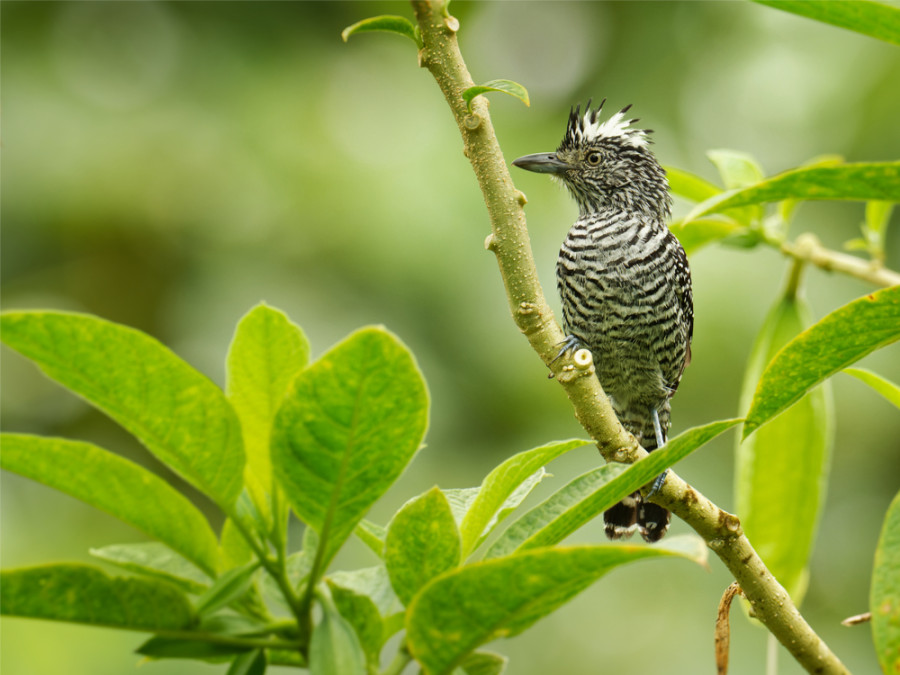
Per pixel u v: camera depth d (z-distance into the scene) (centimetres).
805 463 421
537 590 210
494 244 332
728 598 317
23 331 205
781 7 305
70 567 213
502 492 271
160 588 219
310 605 229
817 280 442
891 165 295
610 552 201
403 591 245
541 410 442
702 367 442
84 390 216
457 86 317
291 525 437
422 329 443
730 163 423
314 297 443
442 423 441
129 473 234
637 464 240
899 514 265
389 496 439
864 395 443
